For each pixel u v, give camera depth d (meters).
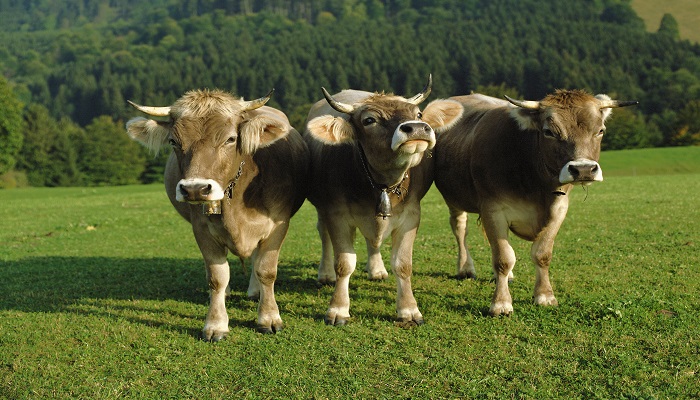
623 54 160.25
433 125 8.53
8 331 8.90
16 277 12.97
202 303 10.37
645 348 7.41
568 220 18.30
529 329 8.23
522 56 165.62
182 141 7.59
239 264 13.92
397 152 7.78
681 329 7.89
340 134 8.17
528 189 8.80
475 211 10.20
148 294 11.08
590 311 8.62
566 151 8.03
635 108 121.19
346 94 11.32
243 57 192.12
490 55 163.62
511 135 8.90
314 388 6.72
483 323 8.56
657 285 10.25
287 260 13.82
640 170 63.97
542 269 9.34
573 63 151.38
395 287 10.91
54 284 12.12
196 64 184.88
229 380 7.07
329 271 11.30
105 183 98.25
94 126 99.12
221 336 8.34
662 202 22.47
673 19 199.75
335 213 8.89
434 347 7.75
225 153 7.67
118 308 10.09
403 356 7.50
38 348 8.20
